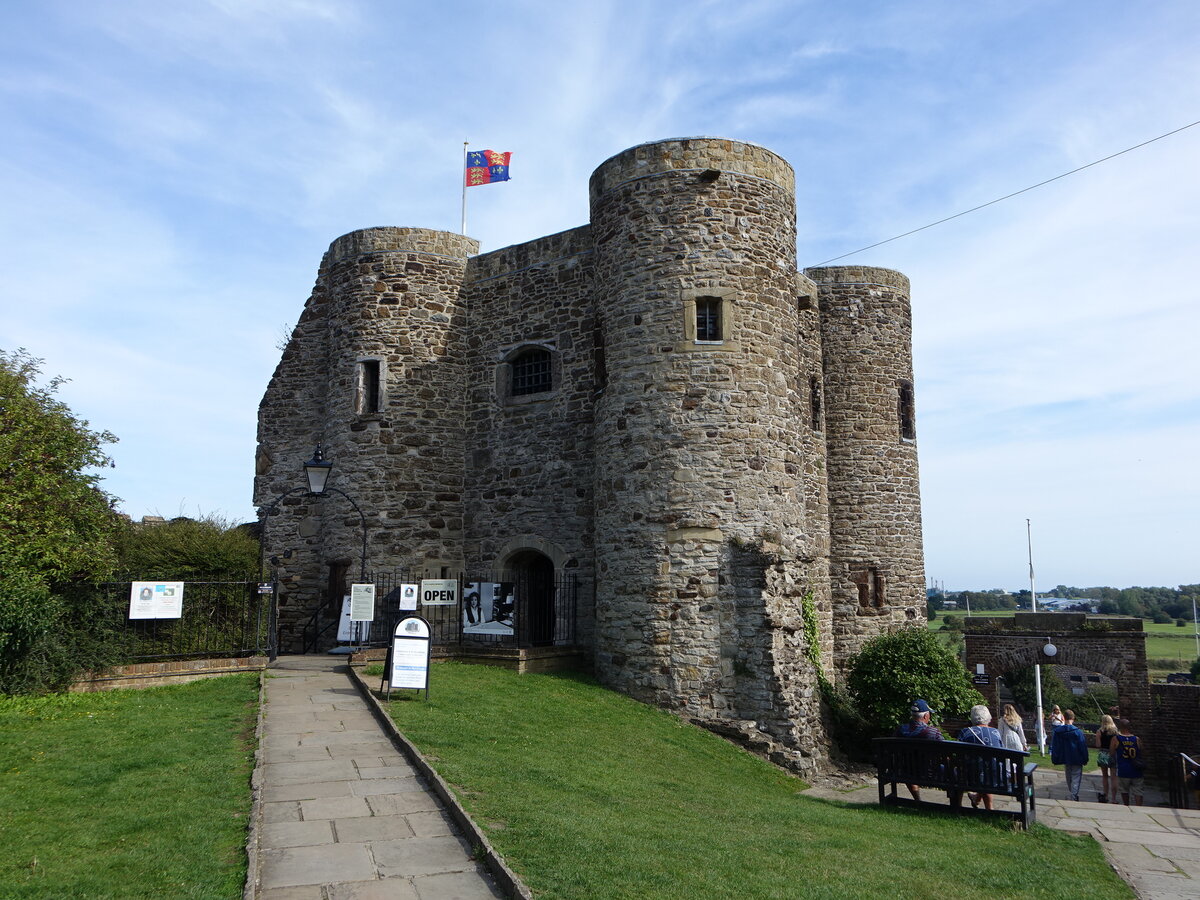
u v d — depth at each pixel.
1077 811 9.88
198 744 8.98
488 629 15.57
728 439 14.75
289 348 21.53
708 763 11.74
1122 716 21.31
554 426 17.78
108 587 12.66
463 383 19.31
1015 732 12.77
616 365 15.60
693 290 15.16
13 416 12.25
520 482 18.11
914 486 22.09
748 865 6.48
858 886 6.28
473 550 18.62
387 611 16.36
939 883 6.58
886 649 17.66
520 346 18.55
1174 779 12.88
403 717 10.26
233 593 15.25
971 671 22.91
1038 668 22.28
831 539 21.11
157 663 12.42
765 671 13.79
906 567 21.42
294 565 20.44
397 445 18.41
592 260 17.69
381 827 6.73
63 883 5.36
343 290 19.36
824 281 22.14
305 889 5.54
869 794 12.12
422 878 5.76
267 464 21.22
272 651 15.05
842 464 21.38
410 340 18.83
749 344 15.20
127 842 6.16
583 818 7.16
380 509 18.14
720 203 15.47
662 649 14.28
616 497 15.26
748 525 14.59
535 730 10.82
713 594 14.29
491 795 7.50
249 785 7.66
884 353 22.08
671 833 7.18
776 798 10.45
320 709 10.89
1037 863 7.38
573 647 15.98
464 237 19.91
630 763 10.38
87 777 7.66
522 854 6.06
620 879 5.72
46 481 11.88
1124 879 7.16
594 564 16.67
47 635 11.11
